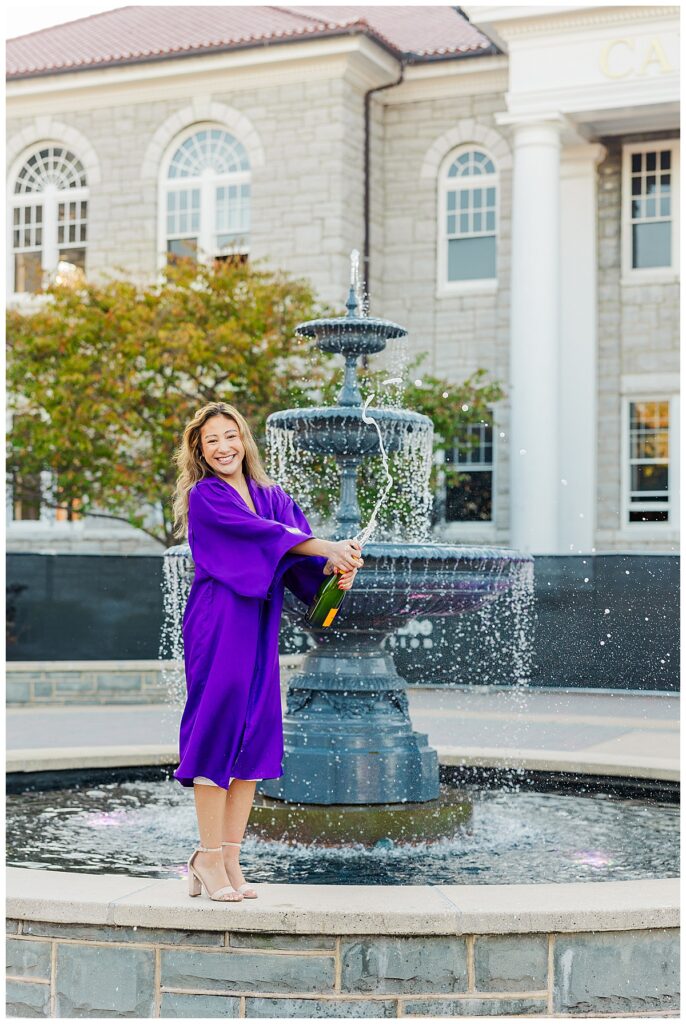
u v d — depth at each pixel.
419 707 14.27
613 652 15.98
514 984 4.19
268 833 6.29
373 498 13.49
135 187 24.36
